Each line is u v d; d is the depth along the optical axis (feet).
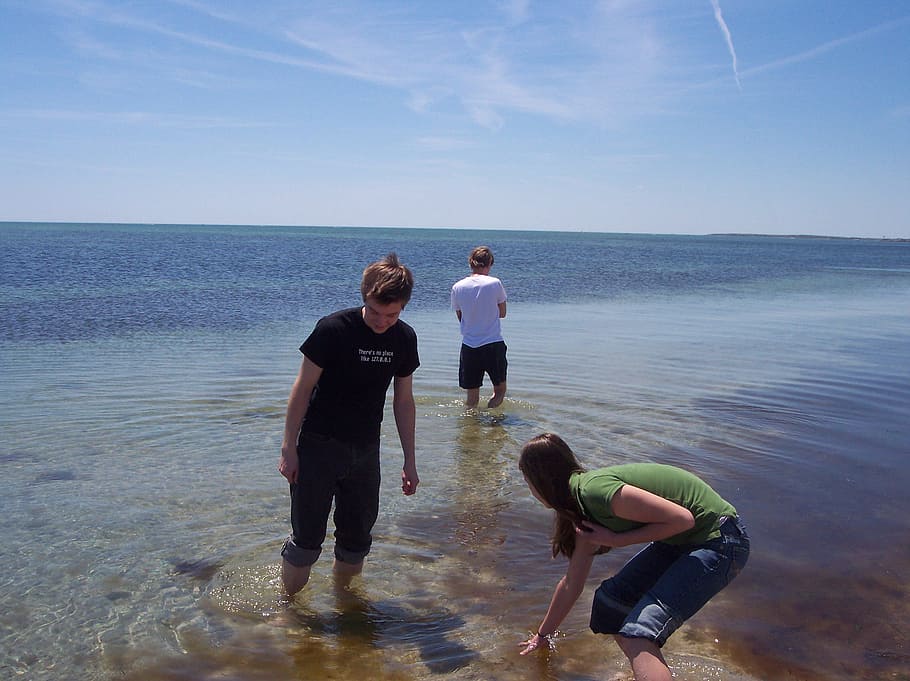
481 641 12.88
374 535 17.21
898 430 26.40
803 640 12.88
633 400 30.68
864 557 16.03
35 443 22.85
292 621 13.42
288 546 13.97
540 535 17.39
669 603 10.46
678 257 196.95
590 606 14.15
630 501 10.56
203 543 16.33
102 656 12.08
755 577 15.07
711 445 24.21
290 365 35.76
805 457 22.99
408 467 14.43
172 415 26.43
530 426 26.45
